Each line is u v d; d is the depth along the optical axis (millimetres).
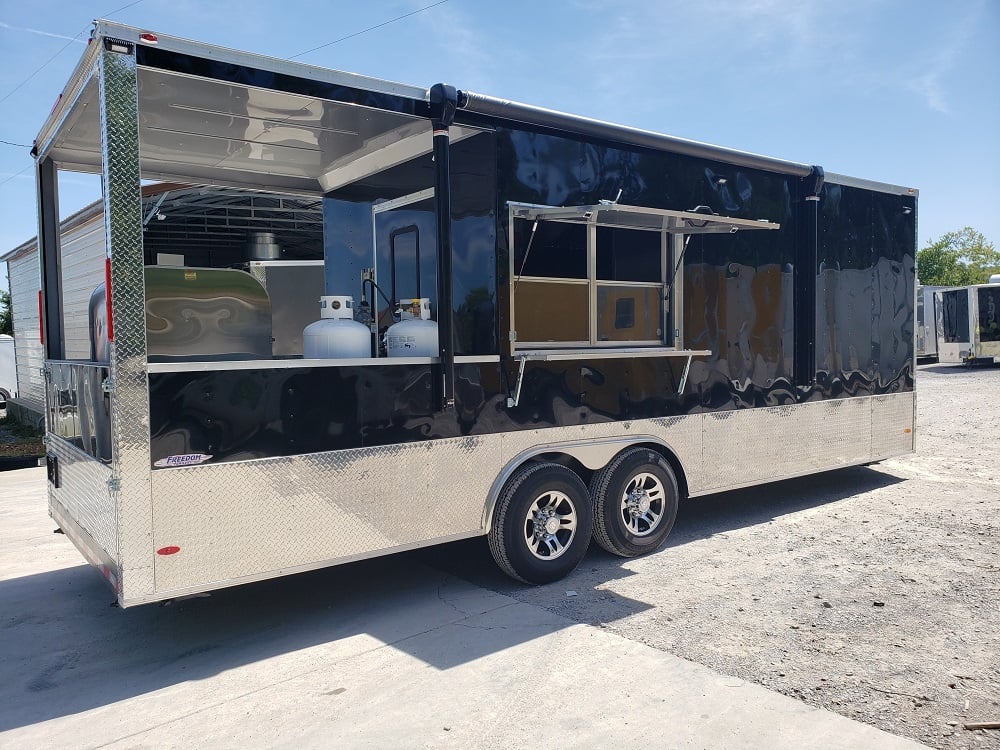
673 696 3166
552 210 4523
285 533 3697
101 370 3543
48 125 4555
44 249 5035
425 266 5062
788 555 5113
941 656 3496
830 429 6555
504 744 2838
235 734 2961
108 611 4367
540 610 4211
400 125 4715
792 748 2754
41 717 3141
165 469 3354
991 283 23531
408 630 3973
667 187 5332
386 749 2830
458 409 4301
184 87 3939
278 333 8062
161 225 11961
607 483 4941
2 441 12133
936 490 7098
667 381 5332
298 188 6211
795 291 6238
